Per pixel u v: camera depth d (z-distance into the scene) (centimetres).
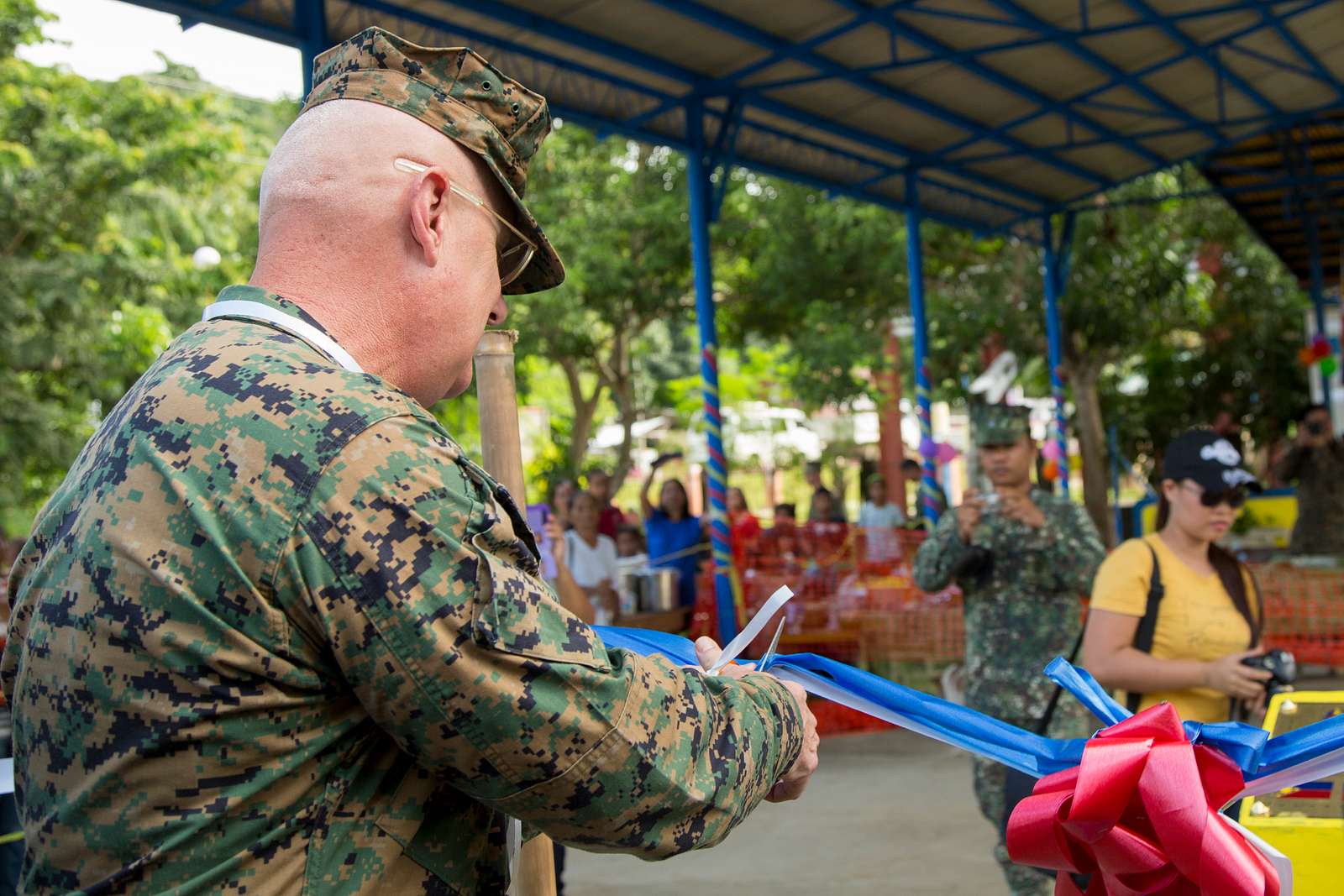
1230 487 305
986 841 563
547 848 179
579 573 733
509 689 114
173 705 111
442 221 135
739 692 137
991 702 375
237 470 114
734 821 130
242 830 112
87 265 1627
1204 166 1543
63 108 1723
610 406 3022
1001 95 1094
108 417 130
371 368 132
